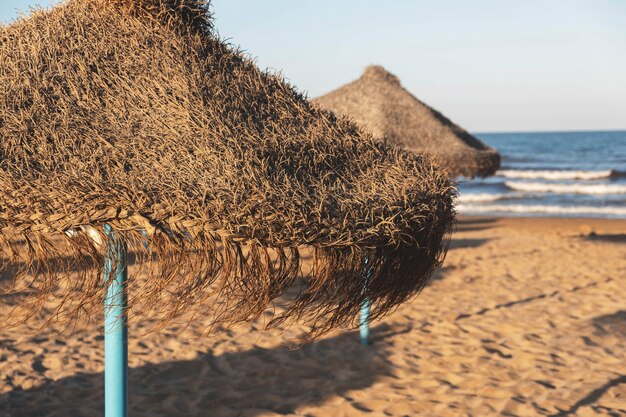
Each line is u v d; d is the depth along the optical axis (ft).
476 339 16.40
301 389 12.87
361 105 22.65
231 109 5.34
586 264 28.53
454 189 5.74
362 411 11.81
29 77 5.18
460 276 24.95
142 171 4.49
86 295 4.45
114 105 5.17
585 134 433.89
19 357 14.02
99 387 12.66
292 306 4.63
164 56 5.63
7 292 4.38
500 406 12.06
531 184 100.94
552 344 16.07
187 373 13.61
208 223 4.15
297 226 4.29
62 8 6.05
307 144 5.32
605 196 89.45
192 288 4.33
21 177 4.28
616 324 18.10
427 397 12.50
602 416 11.65
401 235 4.88
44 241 4.32
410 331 16.96
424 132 21.21
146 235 4.28
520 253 31.60
